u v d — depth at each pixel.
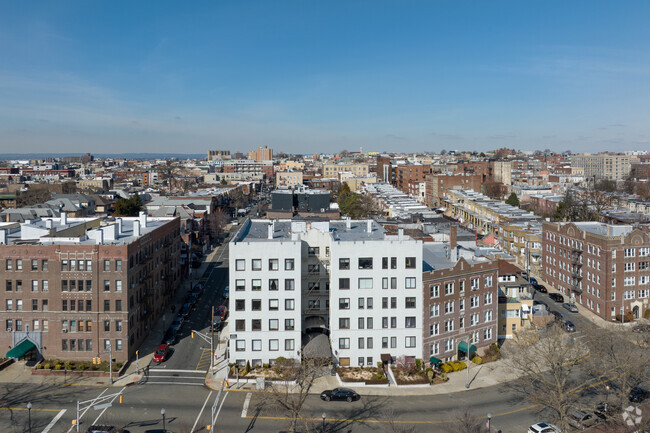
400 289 76.00
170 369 76.25
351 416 62.28
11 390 68.81
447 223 136.50
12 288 77.25
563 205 182.75
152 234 93.25
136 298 82.38
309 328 81.19
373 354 76.38
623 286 99.00
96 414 62.00
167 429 58.66
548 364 67.75
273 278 75.38
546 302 110.38
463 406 65.00
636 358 61.38
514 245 140.88
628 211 184.38
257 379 69.19
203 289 120.00
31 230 87.38
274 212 162.88
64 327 77.44
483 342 83.25
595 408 59.75
